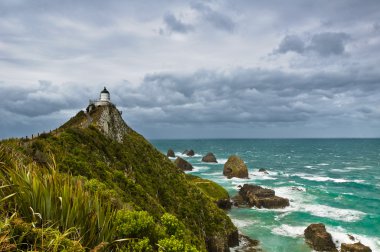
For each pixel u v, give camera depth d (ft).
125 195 102.58
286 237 159.43
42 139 104.99
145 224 43.37
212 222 156.35
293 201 226.79
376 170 402.11
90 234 28.30
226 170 343.05
